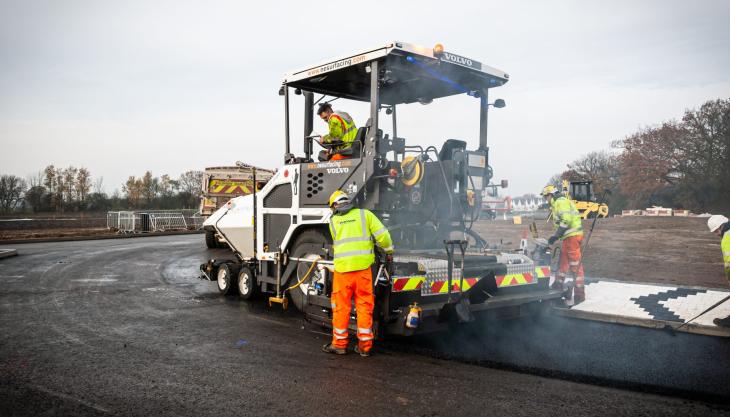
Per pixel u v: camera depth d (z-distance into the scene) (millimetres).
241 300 8688
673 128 40594
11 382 4531
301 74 7039
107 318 7164
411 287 5441
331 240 6617
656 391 4391
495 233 18766
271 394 4258
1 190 54250
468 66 6535
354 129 6629
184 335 6234
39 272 11945
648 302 7559
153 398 4164
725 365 5137
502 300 5926
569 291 7027
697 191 39031
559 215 7602
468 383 4539
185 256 15688
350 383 4523
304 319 6910
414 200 6625
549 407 3996
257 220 7926
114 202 58156
